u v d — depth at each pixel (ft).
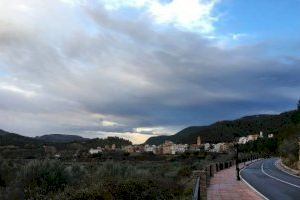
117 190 56.13
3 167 81.46
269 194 77.05
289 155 216.74
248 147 553.23
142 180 65.31
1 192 60.85
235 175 131.23
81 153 334.03
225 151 463.01
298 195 75.82
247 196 71.05
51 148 299.58
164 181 73.92
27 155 181.16
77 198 52.60
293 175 145.59
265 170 176.04
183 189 75.87
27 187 68.39
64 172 78.48
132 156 366.02
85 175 86.07
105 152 374.43
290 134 260.21
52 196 59.47
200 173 65.51
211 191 79.00
